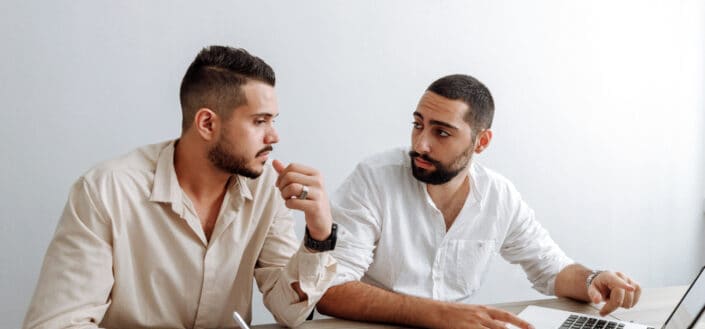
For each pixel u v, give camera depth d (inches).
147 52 103.7
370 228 73.7
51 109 99.0
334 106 116.0
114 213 54.8
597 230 139.8
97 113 101.7
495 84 128.0
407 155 77.5
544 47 131.3
